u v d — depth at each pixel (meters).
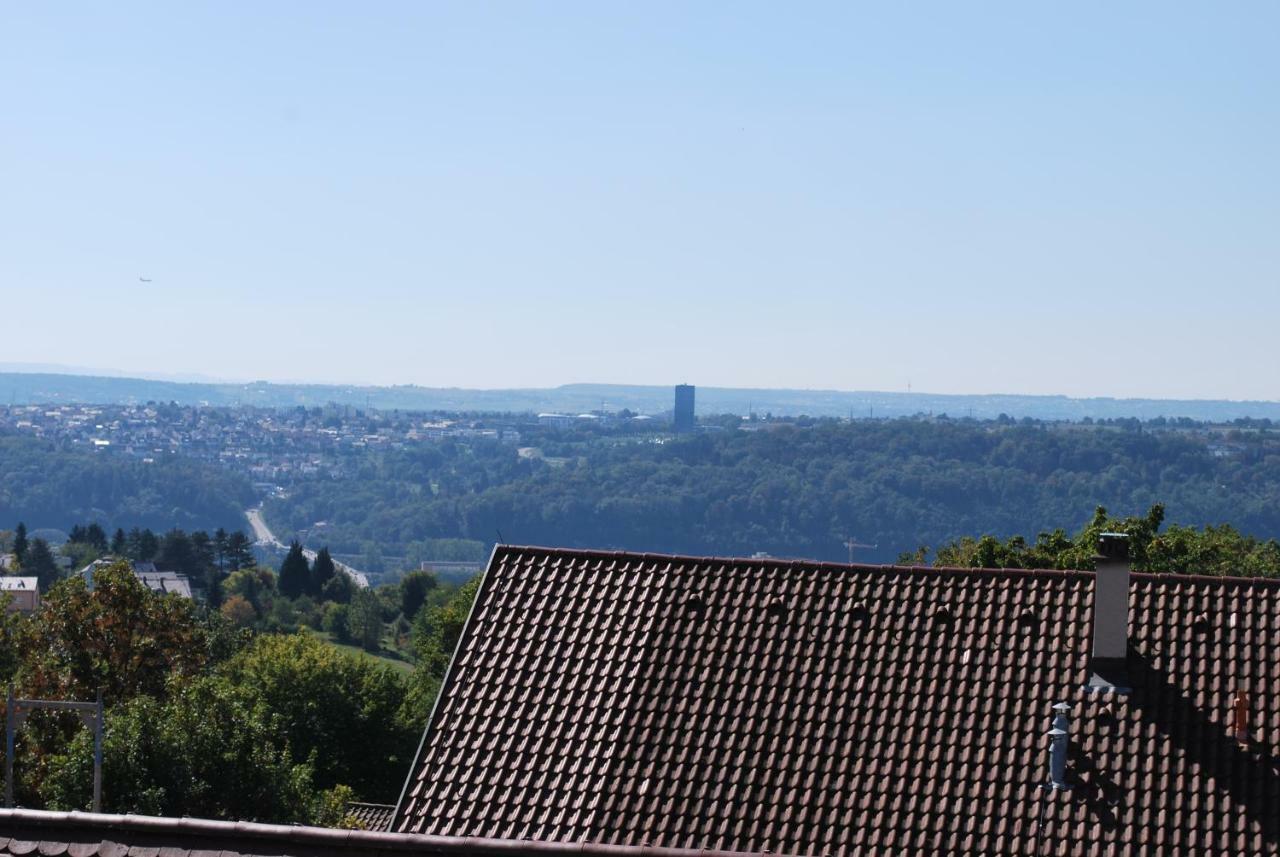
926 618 26.34
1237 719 23.38
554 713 25.97
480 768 25.28
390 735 80.56
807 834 23.30
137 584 68.12
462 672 26.95
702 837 23.53
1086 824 22.59
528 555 29.17
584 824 24.08
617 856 13.13
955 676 25.20
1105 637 24.78
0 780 52.88
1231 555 74.44
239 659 85.12
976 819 23.00
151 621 67.75
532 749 25.45
